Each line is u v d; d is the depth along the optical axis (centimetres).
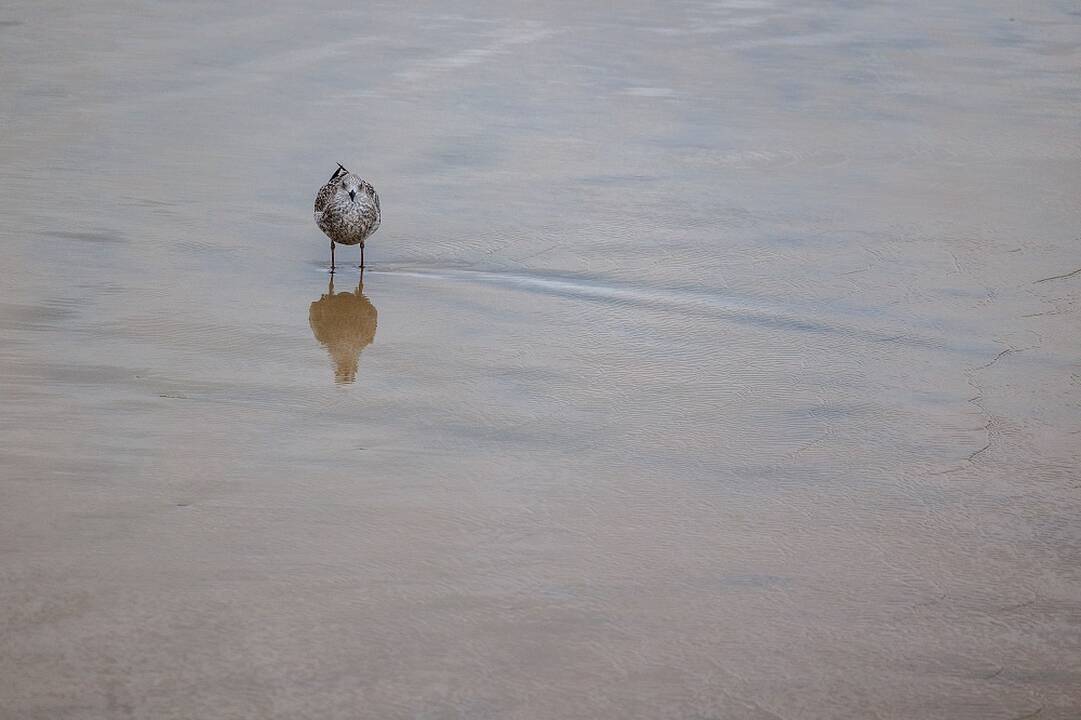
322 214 1539
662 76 2702
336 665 771
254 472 1020
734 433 1140
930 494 1034
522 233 1714
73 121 2175
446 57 2808
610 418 1163
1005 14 3547
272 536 919
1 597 820
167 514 943
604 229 1744
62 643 776
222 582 854
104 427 1089
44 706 716
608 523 966
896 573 911
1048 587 898
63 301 1393
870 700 764
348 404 1169
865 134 2289
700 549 932
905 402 1217
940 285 1549
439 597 851
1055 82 2730
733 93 2573
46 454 1030
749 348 1348
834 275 1581
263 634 798
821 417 1180
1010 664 806
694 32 3191
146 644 780
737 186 1964
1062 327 1417
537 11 3419
